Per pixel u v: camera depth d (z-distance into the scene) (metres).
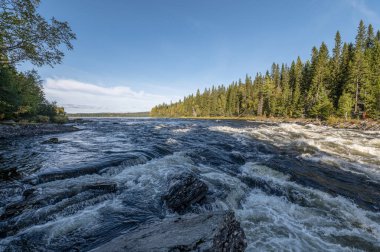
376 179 8.78
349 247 4.48
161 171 8.44
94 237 4.45
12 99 24.20
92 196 6.00
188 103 116.81
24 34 11.47
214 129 24.67
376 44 46.62
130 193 6.49
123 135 19.83
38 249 4.07
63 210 5.25
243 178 8.52
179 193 5.91
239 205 6.36
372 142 16.14
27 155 10.88
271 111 64.44
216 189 7.12
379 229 5.20
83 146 13.58
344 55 48.31
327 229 5.14
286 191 7.36
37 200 5.44
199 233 3.20
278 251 4.26
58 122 36.81
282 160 11.23
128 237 3.59
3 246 4.09
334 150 13.68
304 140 16.69
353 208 6.27
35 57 12.53
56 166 8.73
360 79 40.28
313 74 54.66
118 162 9.35
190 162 10.15
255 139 17.38
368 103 37.59
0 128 19.55
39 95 35.50
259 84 74.25
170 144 14.41
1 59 12.10
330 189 7.70
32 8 11.25
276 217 5.66
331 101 46.50
